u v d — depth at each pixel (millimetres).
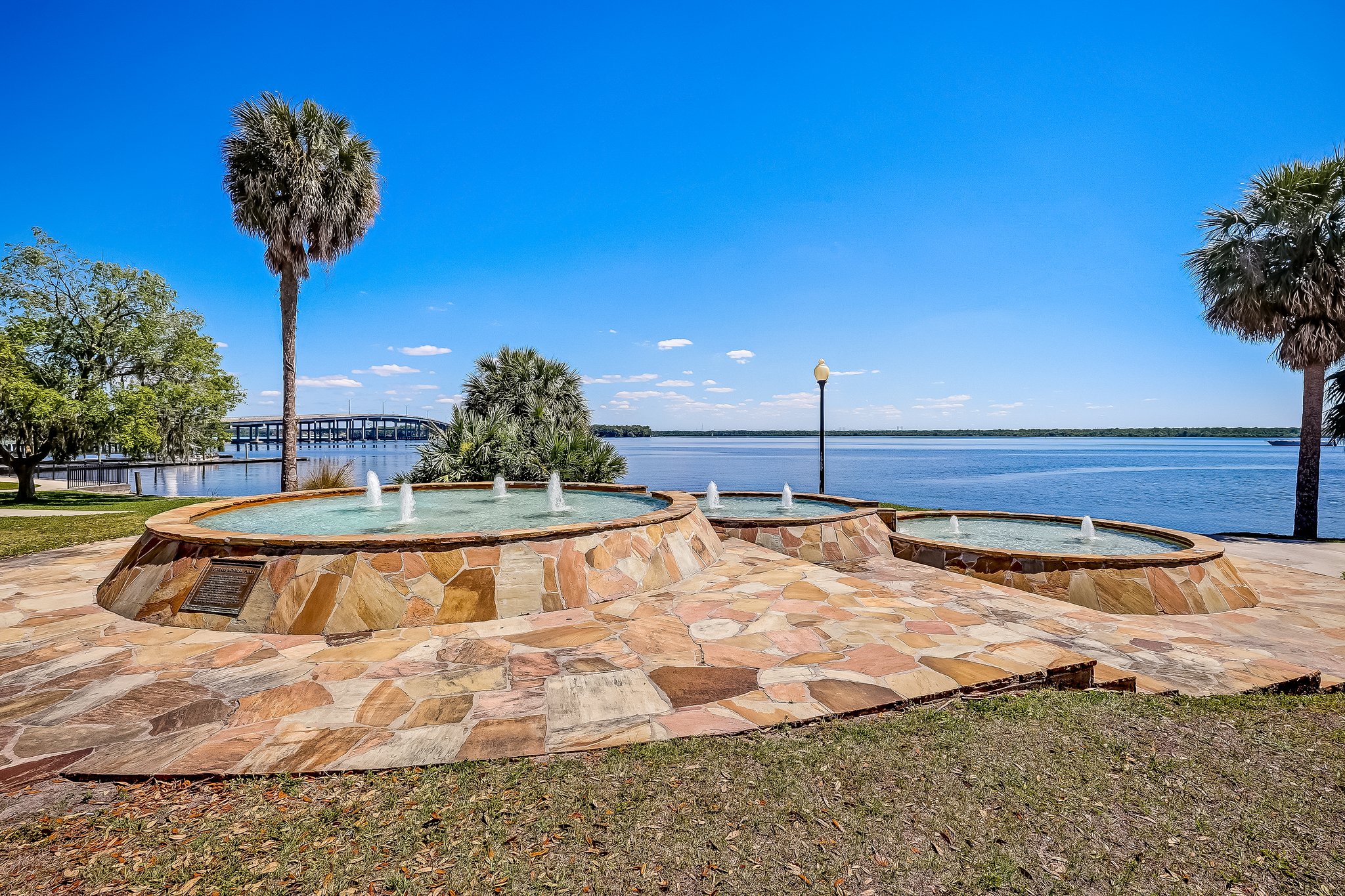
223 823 2334
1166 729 3305
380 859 2127
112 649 4297
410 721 3184
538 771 2689
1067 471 55344
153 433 21047
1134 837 2328
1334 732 3344
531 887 1990
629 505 8992
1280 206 13664
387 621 4770
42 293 20078
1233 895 2016
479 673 3857
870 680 3719
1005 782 2676
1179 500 29422
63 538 10016
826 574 6688
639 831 2283
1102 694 3779
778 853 2176
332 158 16391
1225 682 4320
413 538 5117
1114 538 9430
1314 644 5734
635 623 4875
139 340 21234
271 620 4695
